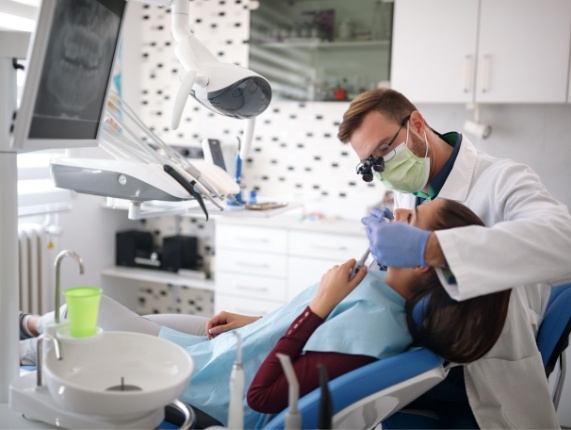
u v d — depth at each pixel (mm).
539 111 3318
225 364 1501
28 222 3455
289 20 3512
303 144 3834
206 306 4195
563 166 3314
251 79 1517
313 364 1280
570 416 2691
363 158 1719
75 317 1168
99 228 3951
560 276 1193
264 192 3982
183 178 1490
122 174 1490
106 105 1438
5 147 1284
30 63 1049
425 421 1529
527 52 2963
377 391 1199
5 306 1317
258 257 3488
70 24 1132
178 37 1576
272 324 1558
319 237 3301
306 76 3523
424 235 1179
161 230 4262
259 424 1454
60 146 1260
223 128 4039
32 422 1198
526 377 1412
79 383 1152
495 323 1289
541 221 1235
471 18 3037
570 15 2871
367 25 3342
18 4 2451
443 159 1743
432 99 3164
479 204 1615
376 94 1702
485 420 1408
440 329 1307
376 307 1368
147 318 1983
